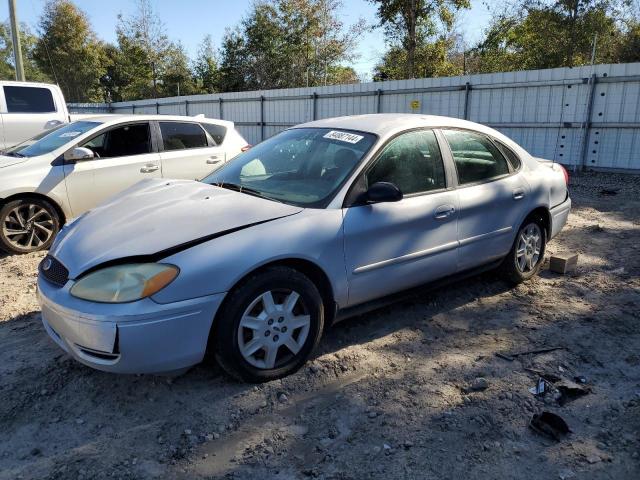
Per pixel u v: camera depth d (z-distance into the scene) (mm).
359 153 3736
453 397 3115
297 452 2664
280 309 3199
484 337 3918
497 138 4711
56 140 6734
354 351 3684
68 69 42594
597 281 5074
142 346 2799
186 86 43688
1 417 2965
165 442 2746
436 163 4094
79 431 2846
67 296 2916
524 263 4910
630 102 11656
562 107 12625
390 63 31703
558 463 2559
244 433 2814
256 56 39062
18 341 3873
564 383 3223
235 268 2982
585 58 21672
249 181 3961
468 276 4480
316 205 3455
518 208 4637
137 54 42656
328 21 35938
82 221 3500
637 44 21453
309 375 3361
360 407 3033
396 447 2682
